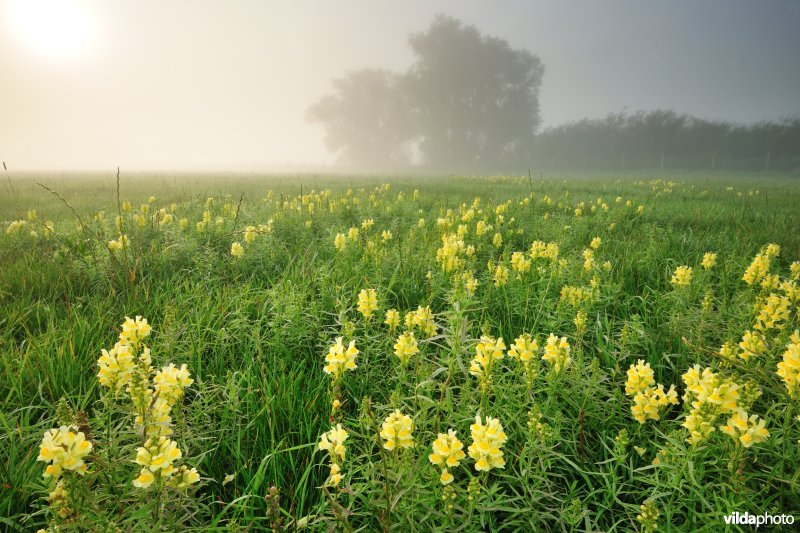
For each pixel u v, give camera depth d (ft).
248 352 11.58
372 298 11.48
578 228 26.71
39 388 9.46
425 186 66.28
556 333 13.11
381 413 9.12
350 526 6.25
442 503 6.93
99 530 5.60
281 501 7.66
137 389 6.51
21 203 41.86
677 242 23.09
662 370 11.71
